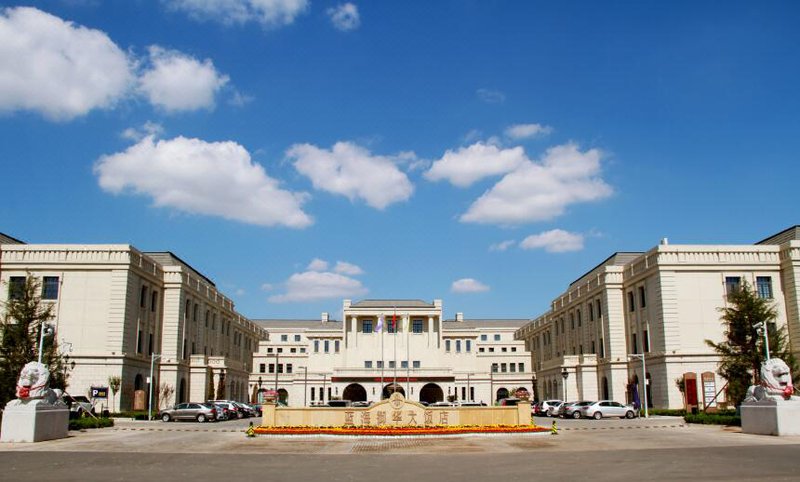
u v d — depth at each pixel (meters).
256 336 122.25
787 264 63.25
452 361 115.25
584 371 78.62
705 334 63.38
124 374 62.38
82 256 63.41
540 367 105.00
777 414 34.78
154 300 71.56
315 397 106.50
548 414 64.56
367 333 112.69
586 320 84.56
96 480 19.98
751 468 21.73
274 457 26.92
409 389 98.62
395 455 27.59
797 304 61.81
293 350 125.06
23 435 33.34
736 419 43.94
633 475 20.38
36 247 63.16
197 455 27.73
